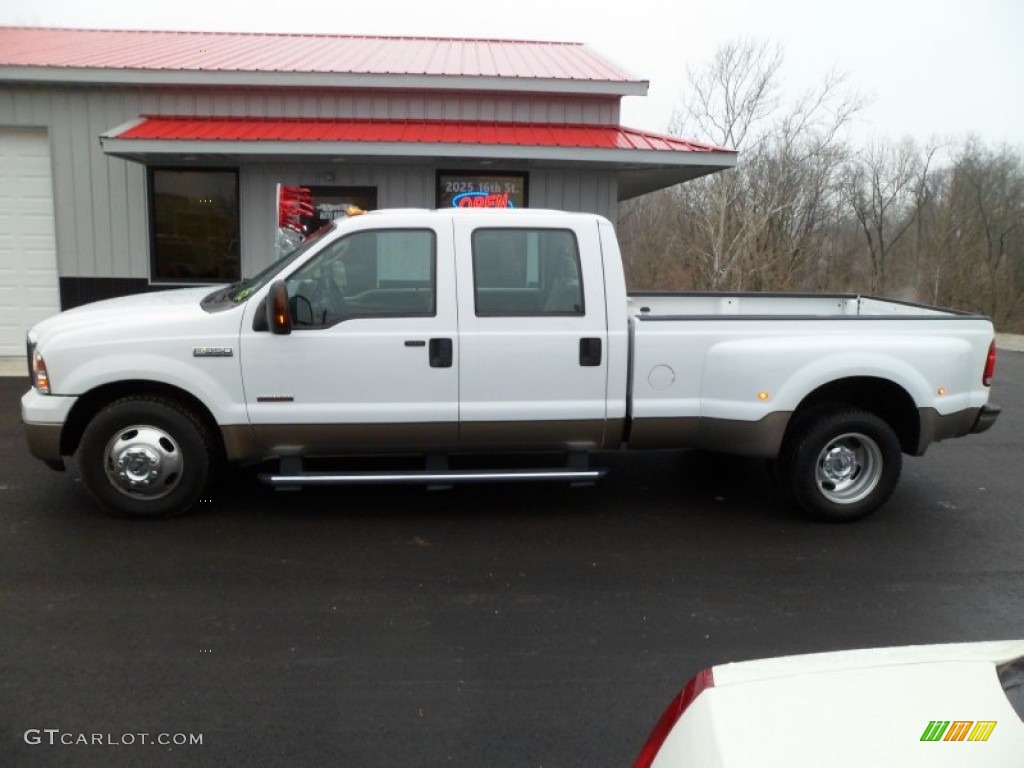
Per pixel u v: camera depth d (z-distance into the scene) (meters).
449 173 12.02
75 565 4.91
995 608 4.54
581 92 11.94
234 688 3.63
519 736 3.31
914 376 5.69
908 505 6.35
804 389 5.59
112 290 12.09
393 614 4.37
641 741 3.29
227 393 5.40
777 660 2.37
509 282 5.57
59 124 11.73
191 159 11.39
